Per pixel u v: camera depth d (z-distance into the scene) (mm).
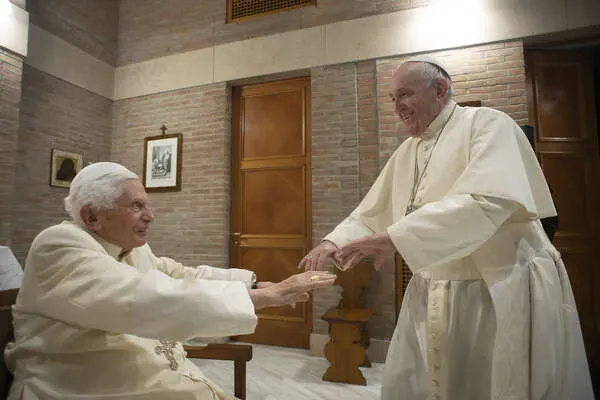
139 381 1012
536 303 1100
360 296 3439
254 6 4355
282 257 4164
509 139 1169
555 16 3234
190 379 1137
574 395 1086
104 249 1085
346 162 3805
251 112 4418
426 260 1088
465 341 1186
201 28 4574
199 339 4090
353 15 3885
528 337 1084
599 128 3369
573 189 3316
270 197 4266
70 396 933
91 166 1131
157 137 4645
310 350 3762
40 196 4066
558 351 1078
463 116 1303
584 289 3229
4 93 3395
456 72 3469
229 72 4359
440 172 1279
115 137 4906
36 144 4031
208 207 4348
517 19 3324
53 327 979
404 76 1340
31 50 3994
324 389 2893
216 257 4258
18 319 1025
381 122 3664
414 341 1335
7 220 3379
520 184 1082
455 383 1169
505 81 3328
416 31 3617
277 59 4145
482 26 3412
